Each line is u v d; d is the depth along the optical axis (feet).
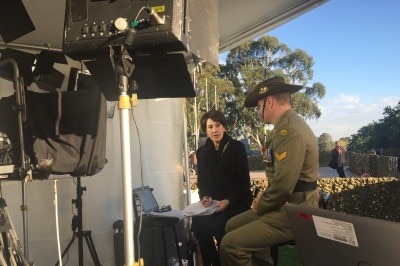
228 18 11.63
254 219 8.48
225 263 7.89
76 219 10.73
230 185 10.87
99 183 12.50
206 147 11.50
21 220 11.16
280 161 7.43
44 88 9.63
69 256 11.89
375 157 53.47
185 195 15.15
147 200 12.66
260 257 8.34
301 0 10.91
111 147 12.78
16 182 11.12
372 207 27.91
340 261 4.04
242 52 107.14
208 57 5.98
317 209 4.20
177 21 4.80
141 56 5.27
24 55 8.81
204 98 67.36
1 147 6.88
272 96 8.30
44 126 8.00
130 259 4.86
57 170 7.98
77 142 8.18
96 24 4.97
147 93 6.24
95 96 8.25
